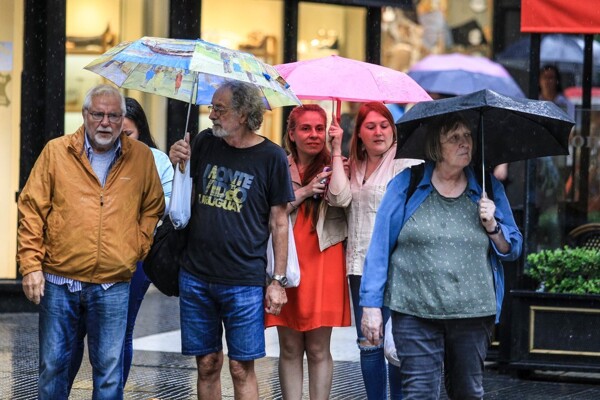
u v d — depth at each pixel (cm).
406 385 1561
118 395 1720
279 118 3462
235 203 1720
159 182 1758
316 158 1909
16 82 3181
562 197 2541
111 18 3244
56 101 3139
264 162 1734
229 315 1734
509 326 2459
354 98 1908
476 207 1555
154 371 2416
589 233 2536
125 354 1917
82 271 1675
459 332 1547
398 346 1565
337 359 2594
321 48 3447
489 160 1631
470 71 3903
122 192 1702
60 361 1698
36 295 1659
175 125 3325
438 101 1537
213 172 1739
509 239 1556
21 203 1688
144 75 1812
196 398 2167
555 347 2372
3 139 3189
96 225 1677
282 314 1861
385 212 1569
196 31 3322
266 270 1764
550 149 1609
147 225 1744
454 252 1537
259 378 2355
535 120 1583
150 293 3544
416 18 3994
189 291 1745
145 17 3300
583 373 2512
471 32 4050
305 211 1869
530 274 2444
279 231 1752
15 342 2730
